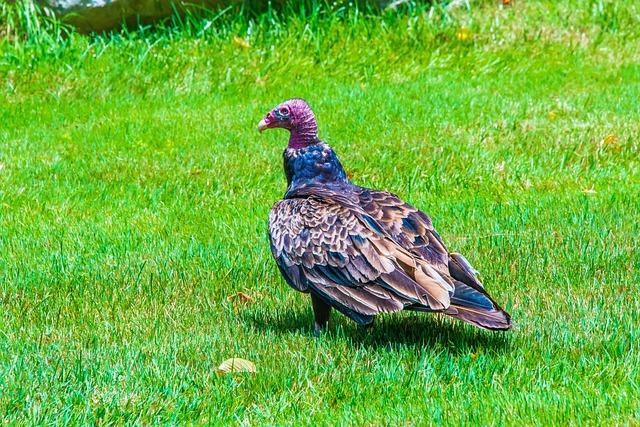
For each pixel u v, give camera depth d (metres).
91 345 8.32
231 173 13.53
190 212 12.16
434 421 6.63
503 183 12.99
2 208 12.35
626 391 6.99
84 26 19.36
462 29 19.80
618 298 8.98
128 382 7.45
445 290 7.31
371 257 7.57
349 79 18.45
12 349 8.19
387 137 14.70
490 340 8.25
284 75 18.39
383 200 8.30
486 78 18.36
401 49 19.30
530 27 20.25
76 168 13.98
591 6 20.64
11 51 18.45
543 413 6.64
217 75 18.20
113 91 17.83
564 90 17.47
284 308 9.23
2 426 6.77
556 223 11.25
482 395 7.07
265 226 11.52
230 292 9.70
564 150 14.04
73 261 10.46
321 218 7.88
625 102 16.20
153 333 8.55
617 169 13.43
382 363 7.79
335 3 20.28
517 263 10.04
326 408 7.09
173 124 15.88
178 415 6.98
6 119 16.42
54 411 7.01
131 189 13.04
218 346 8.20
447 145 14.19
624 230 10.95
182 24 19.36
